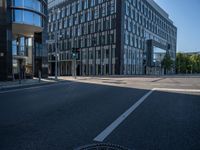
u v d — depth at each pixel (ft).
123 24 180.86
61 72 237.45
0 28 81.46
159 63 256.32
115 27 180.96
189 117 23.93
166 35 298.97
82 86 64.39
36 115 25.13
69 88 58.34
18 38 108.78
